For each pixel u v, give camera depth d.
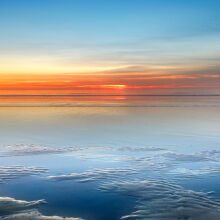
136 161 8.73
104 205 5.42
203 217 4.88
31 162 8.62
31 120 20.31
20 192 6.07
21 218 4.89
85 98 55.88
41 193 6.01
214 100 46.06
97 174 7.32
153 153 9.95
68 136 13.84
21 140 12.78
